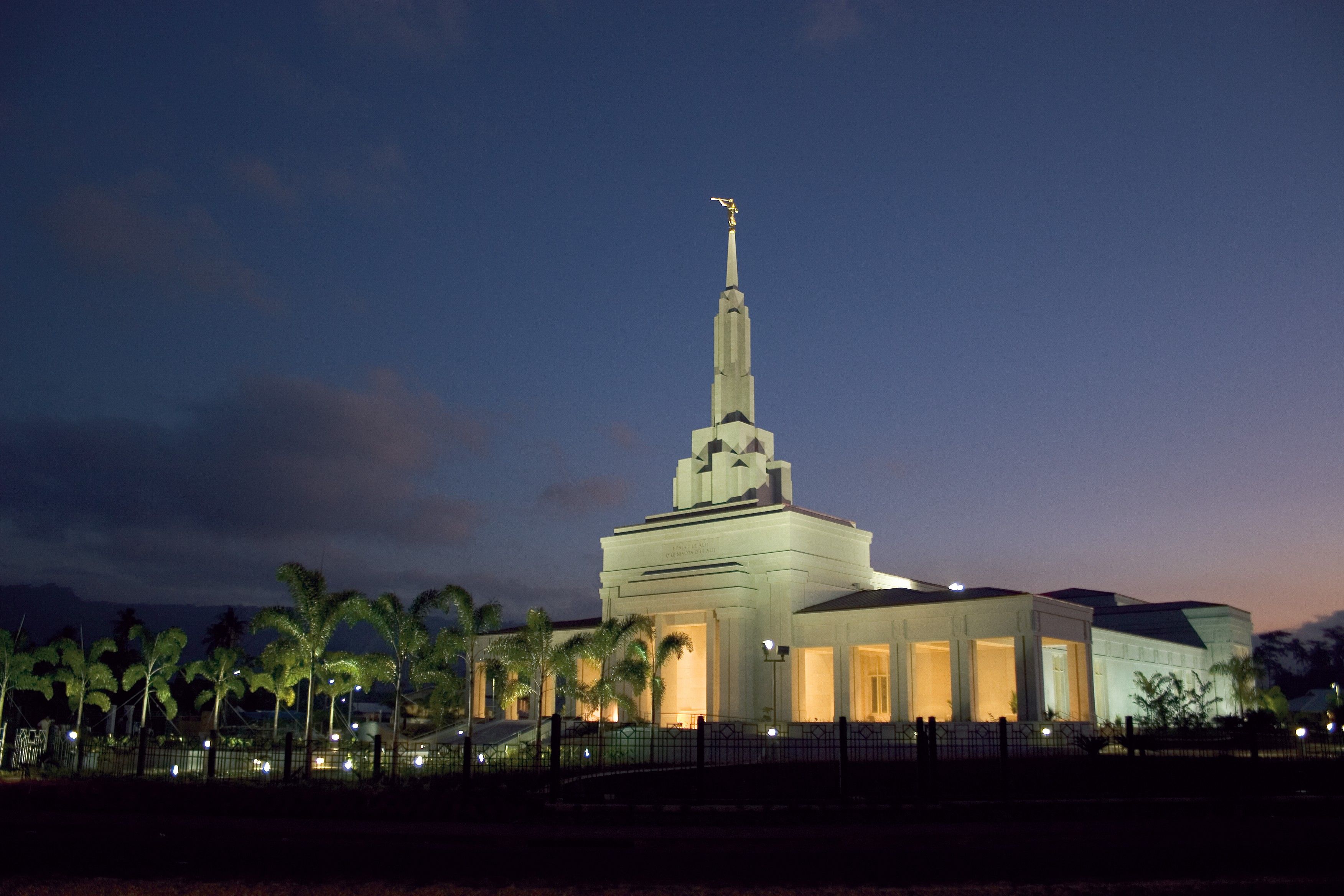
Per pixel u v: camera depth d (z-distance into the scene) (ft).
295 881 60.29
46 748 155.94
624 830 82.79
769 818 90.33
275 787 116.37
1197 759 132.57
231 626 454.40
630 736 166.71
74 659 208.23
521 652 187.21
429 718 268.00
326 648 191.42
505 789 110.11
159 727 293.02
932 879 62.59
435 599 185.98
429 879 61.77
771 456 289.53
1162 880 62.13
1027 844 76.33
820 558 258.78
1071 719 228.63
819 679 255.29
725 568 254.06
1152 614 345.10
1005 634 213.46
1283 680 650.02
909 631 227.20
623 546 284.20
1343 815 94.43
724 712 244.83
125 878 60.85
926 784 106.11
